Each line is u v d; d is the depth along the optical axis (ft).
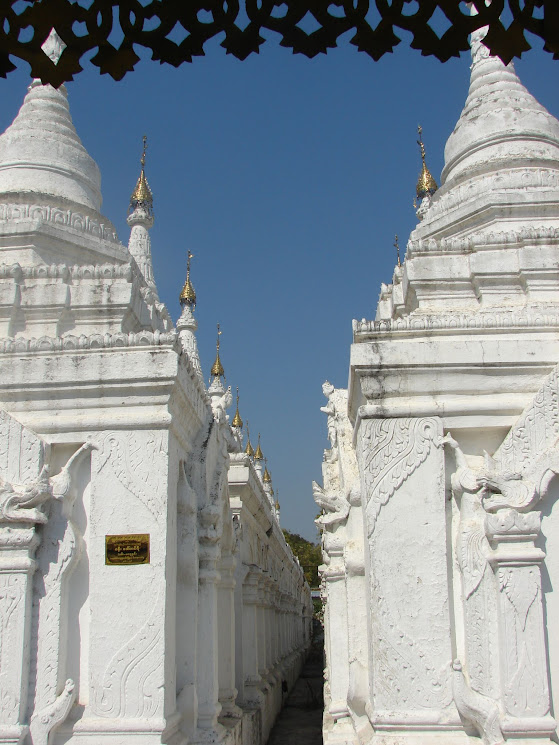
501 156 37.37
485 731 21.76
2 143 40.50
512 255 30.73
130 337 26.53
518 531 22.47
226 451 38.42
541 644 21.94
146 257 56.70
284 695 74.49
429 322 26.30
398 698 22.79
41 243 35.60
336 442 40.55
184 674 27.78
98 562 24.97
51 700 23.68
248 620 53.42
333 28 10.23
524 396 25.09
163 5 9.98
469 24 10.15
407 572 23.70
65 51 10.30
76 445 26.40
